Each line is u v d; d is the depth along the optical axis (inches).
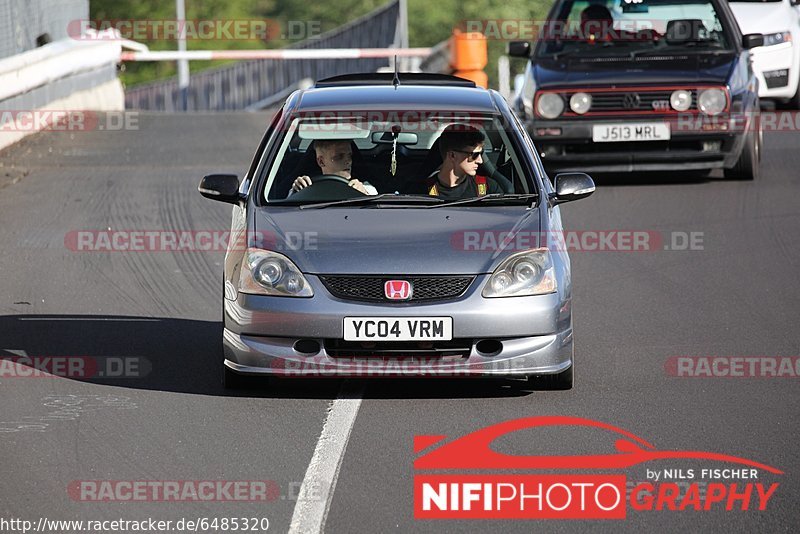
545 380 930.1
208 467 772.0
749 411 880.9
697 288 1270.9
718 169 1977.1
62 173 1971.0
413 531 671.8
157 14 7741.1
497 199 968.3
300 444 812.6
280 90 4918.8
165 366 1004.6
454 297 893.2
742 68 1845.5
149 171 1979.6
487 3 7539.4
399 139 1012.5
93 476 758.5
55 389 942.4
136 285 1295.5
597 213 1651.1
